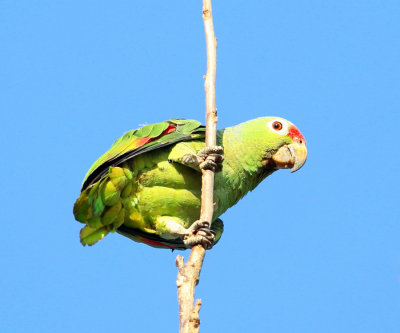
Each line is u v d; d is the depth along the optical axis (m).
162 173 11.00
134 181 10.99
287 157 12.01
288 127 12.21
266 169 12.34
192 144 11.15
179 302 7.43
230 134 12.03
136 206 11.13
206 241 9.02
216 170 9.42
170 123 11.34
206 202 9.01
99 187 10.23
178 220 11.23
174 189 11.08
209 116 9.38
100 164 10.65
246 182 12.08
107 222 10.80
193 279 7.62
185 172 11.03
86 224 10.66
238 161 11.84
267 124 12.15
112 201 10.45
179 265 7.76
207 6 9.64
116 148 10.98
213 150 9.22
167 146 11.12
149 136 10.87
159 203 11.11
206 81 9.40
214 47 9.46
